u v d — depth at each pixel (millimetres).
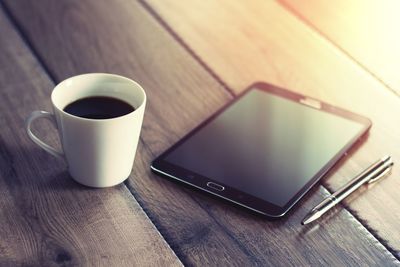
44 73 952
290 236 676
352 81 963
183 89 930
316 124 844
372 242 676
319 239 675
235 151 787
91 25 1076
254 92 911
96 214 698
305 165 767
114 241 665
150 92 919
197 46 1035
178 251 656
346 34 1074
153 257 648
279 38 1064
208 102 903
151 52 1014
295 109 875
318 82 961
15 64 971
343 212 712
